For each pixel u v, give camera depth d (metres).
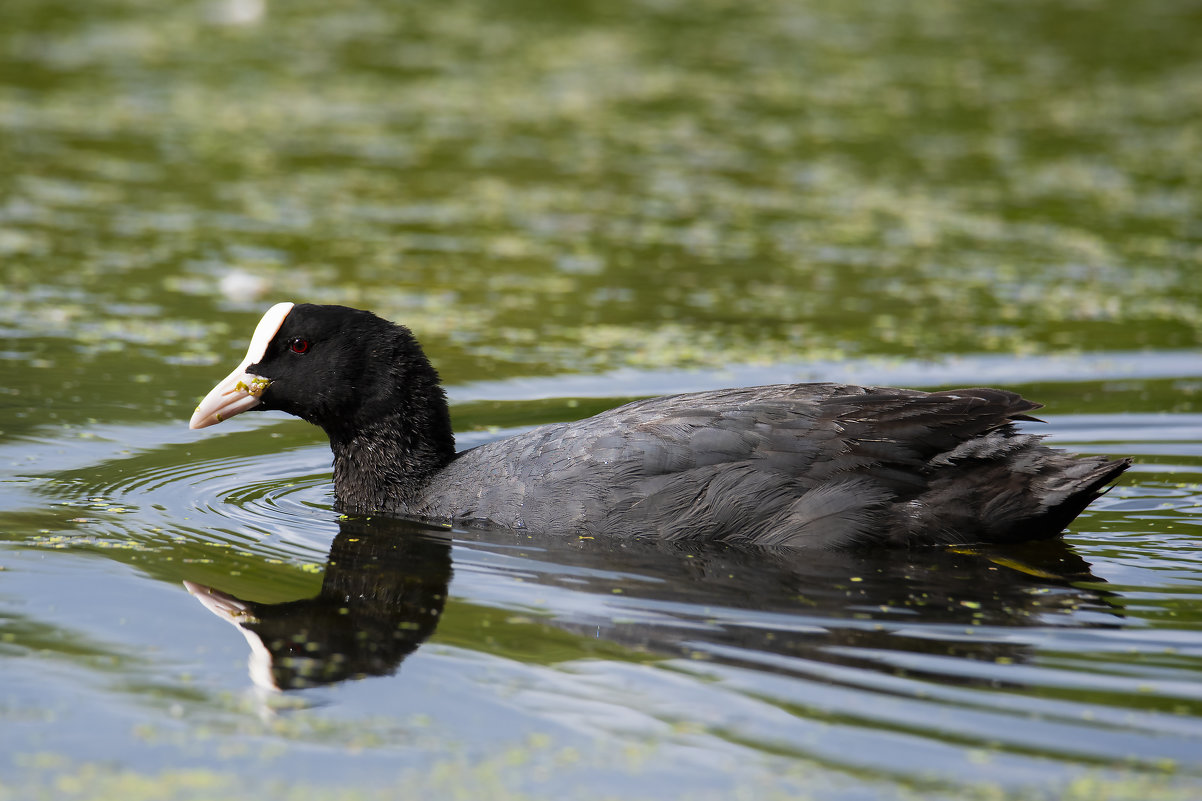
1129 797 7.17
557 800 7.27
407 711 8.21
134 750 7.77
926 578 10.30
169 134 28.03
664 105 31.14
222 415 12.69
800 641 9.09
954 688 8.37
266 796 7.32
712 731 7.91
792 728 7.91
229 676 8.66
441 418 12.71
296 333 12.58
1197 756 7.56
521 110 30.62
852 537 10.81
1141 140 28.78
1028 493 10.71
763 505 10.92
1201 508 12.14
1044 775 7.39
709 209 24.12
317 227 22.62
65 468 12.90
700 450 11.08
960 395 11.28
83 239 21.44
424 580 10.31
